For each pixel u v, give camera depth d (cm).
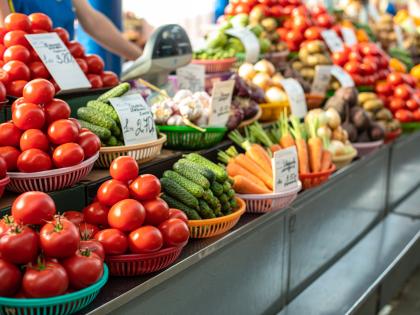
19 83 206
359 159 331
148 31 611
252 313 241
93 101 219
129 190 180
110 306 161
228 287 221
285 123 295
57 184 184
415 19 625
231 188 226
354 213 335
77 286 152
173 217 187
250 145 260
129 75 270
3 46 219
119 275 177
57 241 148
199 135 248
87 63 245
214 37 340
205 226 204
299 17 392
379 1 668
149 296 179
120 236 171
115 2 390
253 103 290
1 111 201
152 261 176
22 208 150
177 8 662
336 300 269
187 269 195
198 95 264
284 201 244
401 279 339
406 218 382
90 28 311
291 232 264
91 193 198
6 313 148
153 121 226
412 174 432
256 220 231
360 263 310
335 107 341
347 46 411
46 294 145
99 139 202
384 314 368
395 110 407
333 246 311
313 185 278
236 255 223
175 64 279
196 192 203
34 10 277
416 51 573
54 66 222
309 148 286
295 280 274
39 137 180
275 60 374
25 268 150
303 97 334
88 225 178
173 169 213
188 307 199
